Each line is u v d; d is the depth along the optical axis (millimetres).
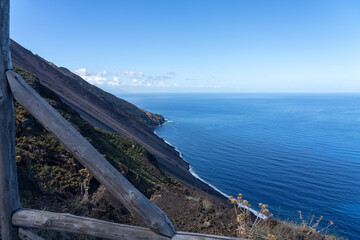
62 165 7961
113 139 24422
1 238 2875
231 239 2025
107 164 2260
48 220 2477
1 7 2408
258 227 5438
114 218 6043
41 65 77625
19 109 9094
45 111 2412
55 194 5645
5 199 2619
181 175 41406
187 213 6816
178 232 2154
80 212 5402
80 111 43375
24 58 69500
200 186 39844
